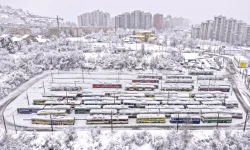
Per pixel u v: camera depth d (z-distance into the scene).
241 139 67.12
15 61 137.75
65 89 107.56
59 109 83.56
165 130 72.69
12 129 72.94
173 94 101.06
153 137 68.25
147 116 77.19
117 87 111.56
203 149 65.06
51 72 129.75
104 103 89.06
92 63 147.75
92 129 70.38
